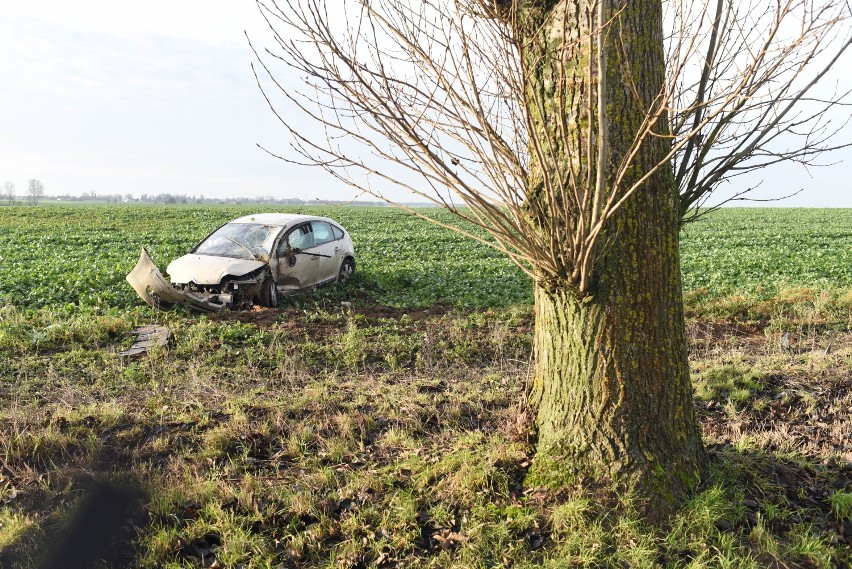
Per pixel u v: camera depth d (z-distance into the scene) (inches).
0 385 266.5
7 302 428.8
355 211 2219.5
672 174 150.6
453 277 591.8
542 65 142.9
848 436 209.5
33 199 4458.7
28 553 144.3
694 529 143.3
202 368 292.4
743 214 2133.4
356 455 196.4
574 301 151.0
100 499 165.9
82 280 500.4
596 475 149.5
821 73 125.7
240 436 206.4
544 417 161.9
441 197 130.5
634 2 137.6
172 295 388.2
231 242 449.1
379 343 345.1
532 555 138.8
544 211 144.9
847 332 384.8
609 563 135.3
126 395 256.1
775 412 231.3
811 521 154.8
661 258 148.7
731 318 434.9
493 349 339.6
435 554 144.2
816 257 799.7
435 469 172.2
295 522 158.4
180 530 154.6
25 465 179.3
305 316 410.6
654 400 150.5
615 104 138.3
